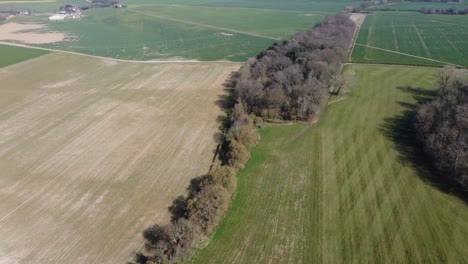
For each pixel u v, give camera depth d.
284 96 81.94
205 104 93.50
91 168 67.06
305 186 59.56
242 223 52.09
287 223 51.75
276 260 45.75
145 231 51.72
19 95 103.00
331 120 81.12
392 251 46.31
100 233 51.75
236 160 64.56
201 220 50.28
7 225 53.91
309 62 94.12
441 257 44.88
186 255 46.19
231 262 45.75
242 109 81.19
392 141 71.19
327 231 50.03
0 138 79.19
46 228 53.09
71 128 82.38
